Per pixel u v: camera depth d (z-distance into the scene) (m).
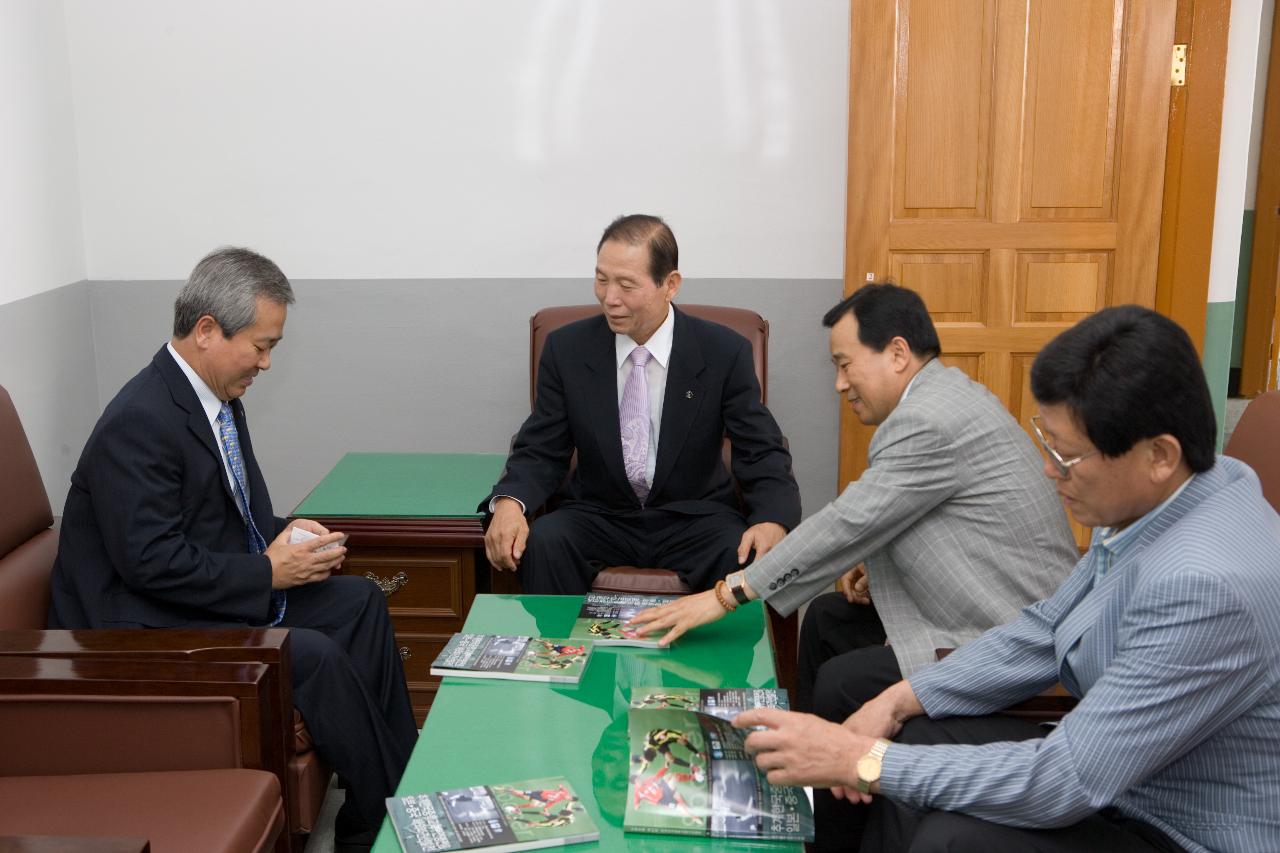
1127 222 3.72
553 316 3.55
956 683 1.99
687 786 1.84
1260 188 6.70
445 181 3.88
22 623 2.36
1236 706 1.54
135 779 1.99
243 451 2.71
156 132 3.85
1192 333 3.87
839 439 4.00
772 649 2.43
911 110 3.69
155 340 3.98
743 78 3.79
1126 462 1.56
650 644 2.41
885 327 2.38
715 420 3.17
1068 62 3.64
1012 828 1.67
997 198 3.73
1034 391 1.60
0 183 3.30
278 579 2.52
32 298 3.48
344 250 3.93
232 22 3.78
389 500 3.35
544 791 1.86
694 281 3.94
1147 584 1.57
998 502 2.30
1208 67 3.69
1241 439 2.44
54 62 3.69
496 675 2.26
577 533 3.11
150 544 2.36
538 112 3.82
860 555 2.37
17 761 2.04
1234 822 1.60
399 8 3.76
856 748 1.74
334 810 2.80
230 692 2.03
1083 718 1.61
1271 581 1.51
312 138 3.85
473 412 4.04
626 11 3.75
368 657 2.71
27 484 2.51
